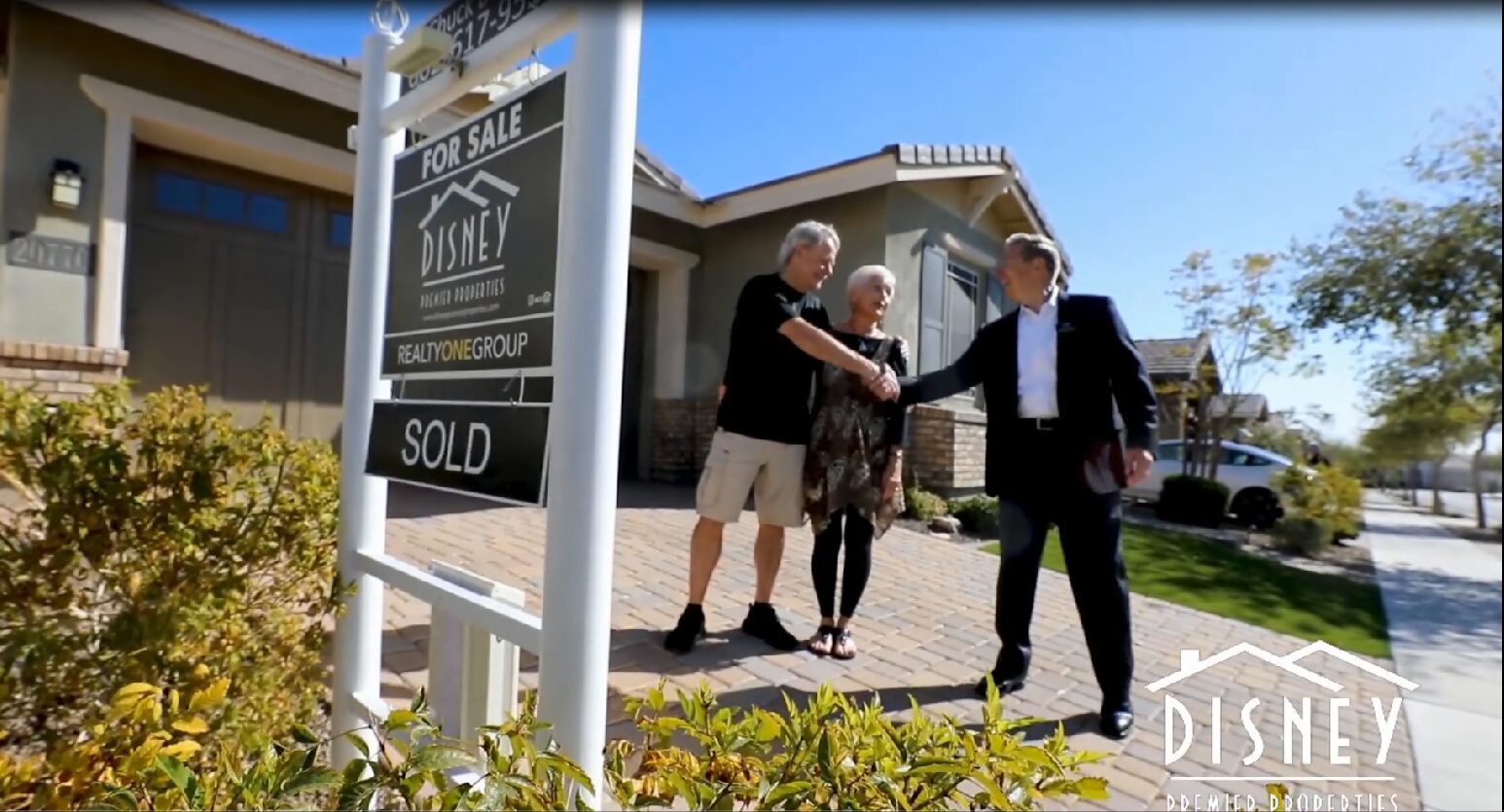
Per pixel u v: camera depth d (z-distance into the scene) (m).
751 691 2.60
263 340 6.09
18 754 1.35
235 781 1.02
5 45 4.75
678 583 3.95
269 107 5.57
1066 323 2.62
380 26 2.01
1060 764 1.03
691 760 1.04
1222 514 9.31
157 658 1.46
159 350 5.55
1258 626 4.33
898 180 6.88
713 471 2.94
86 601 1.53
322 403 6.43
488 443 1.52
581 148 1.32
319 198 6.41
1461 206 7.82
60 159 4.67
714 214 8.03
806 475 3.02
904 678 2.86
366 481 1.93
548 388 1.43
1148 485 11.51
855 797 0.94
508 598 1.57
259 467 1.76
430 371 1.77
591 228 1.30
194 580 1.59
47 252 4.62
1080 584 2.60
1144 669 3.31
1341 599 5.45
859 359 2.77
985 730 1.09
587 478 1.29
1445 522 12.41
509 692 1.67
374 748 1.81
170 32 4.90
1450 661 3.91
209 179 5.80
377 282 1.96
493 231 1.59
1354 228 8.75
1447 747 2.72
